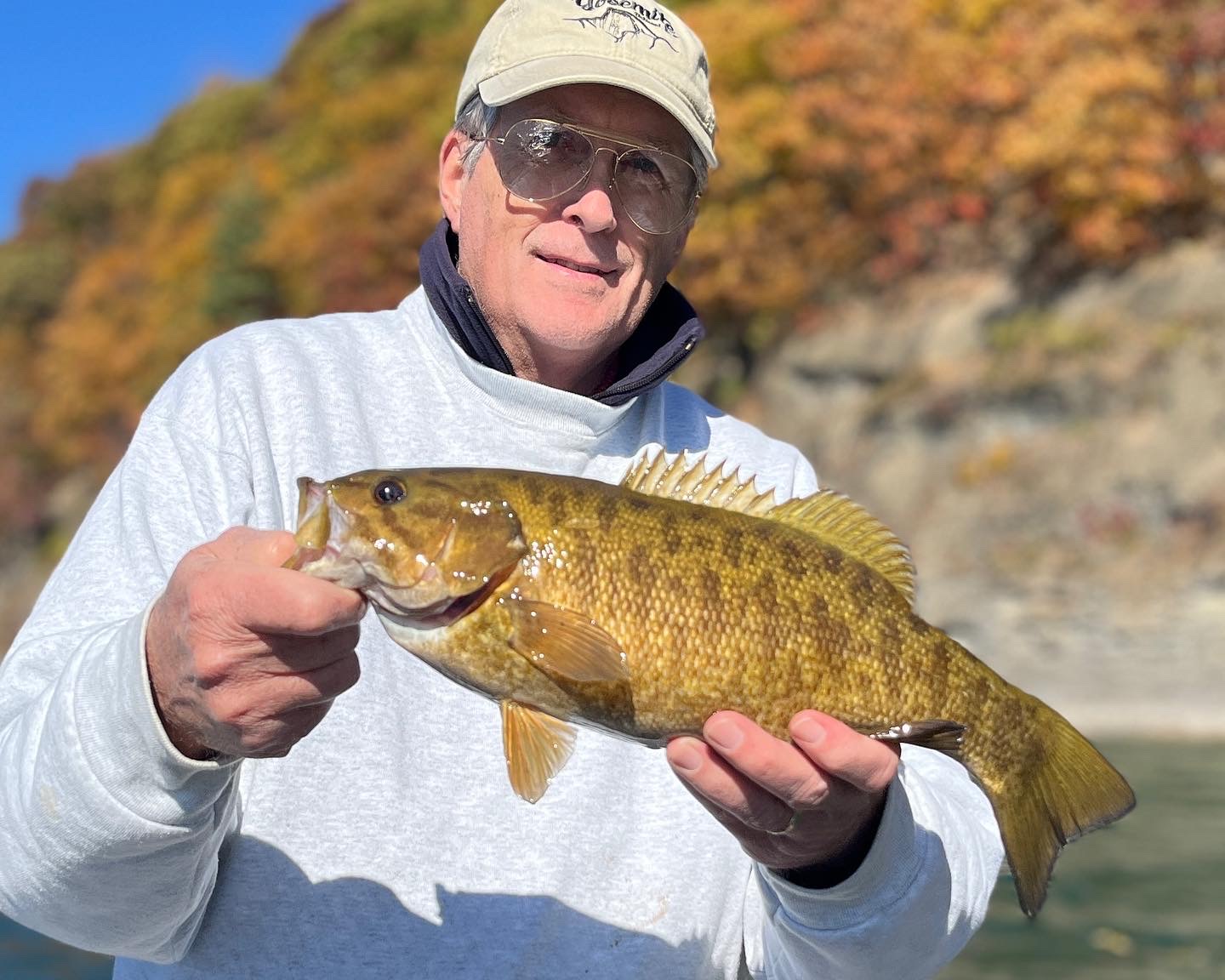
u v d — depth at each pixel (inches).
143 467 24.6
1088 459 219.6
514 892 24.1
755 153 283.9
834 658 22.1
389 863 23.6
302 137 519.2
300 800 23.6
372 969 23.1
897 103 273.6
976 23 272.7
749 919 26.2
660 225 27.7
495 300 27.4
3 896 21.3
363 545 21.1
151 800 19.3
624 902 24.8
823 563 22.6
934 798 25.6
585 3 27.6
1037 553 215.3
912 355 261.0
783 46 289.7
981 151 267.3
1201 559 199.9
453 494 21.4
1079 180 247.9
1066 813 24.0
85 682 19.5
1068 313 246.1
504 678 21.2
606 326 27.5
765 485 29.7
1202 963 73.9
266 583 17.5
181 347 480.7
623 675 21.0
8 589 491.8
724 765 20.4
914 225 277.3
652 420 29.6
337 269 388.5
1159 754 152.9
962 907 24.6
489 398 27.6
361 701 24.3
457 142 29.5
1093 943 78.5
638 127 27.3
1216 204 245.9
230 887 23.2
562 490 21.8
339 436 26.3
